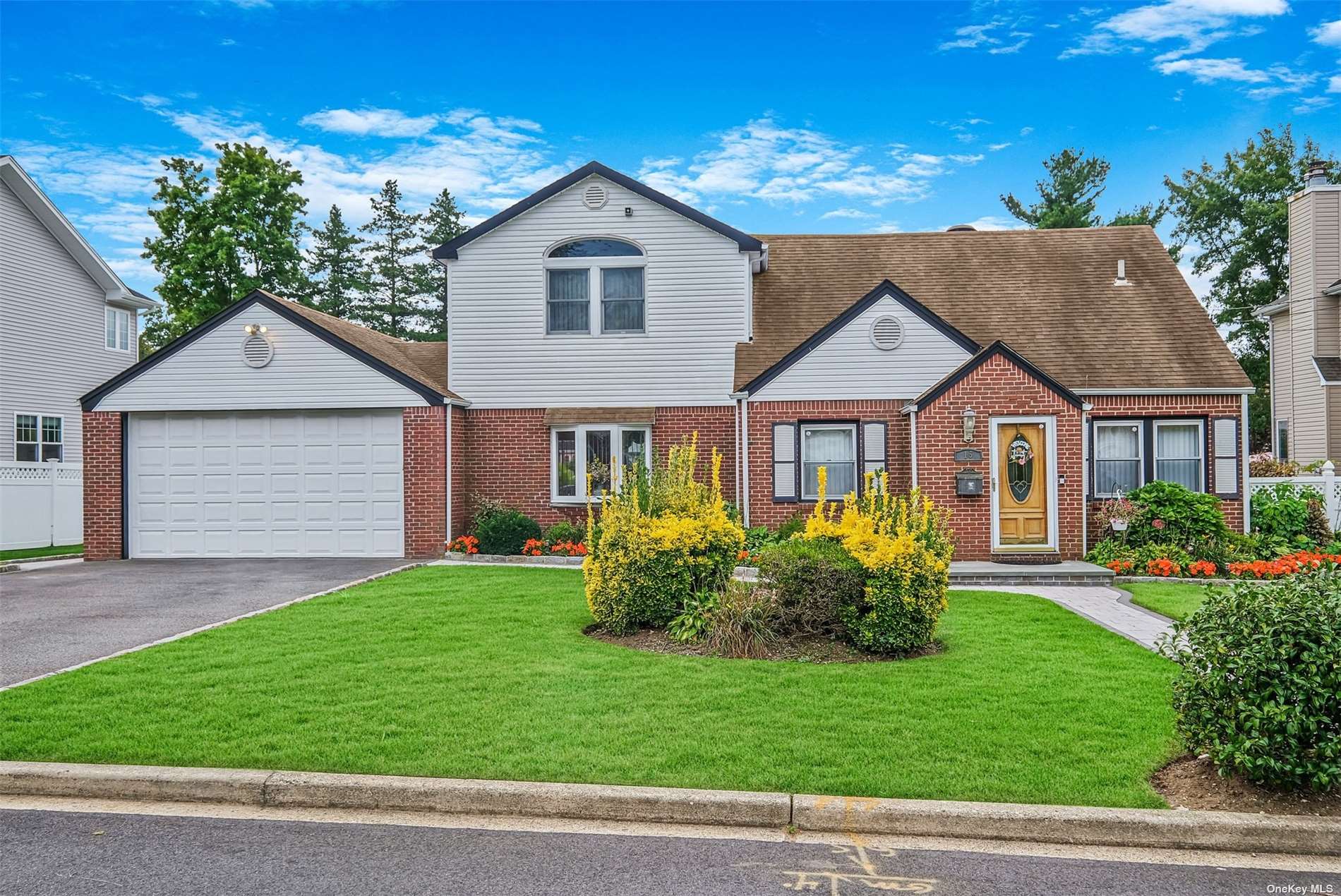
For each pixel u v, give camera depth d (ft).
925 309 57.31
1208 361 58.65
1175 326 61.82
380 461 58.29
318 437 58.65
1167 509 51.19
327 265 161.07
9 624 35.04
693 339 62.64
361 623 33.50
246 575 49.57
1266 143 126.21
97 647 30.89
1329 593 17.85
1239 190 126.11
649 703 23.11
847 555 30.55
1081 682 25.26
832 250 72.28
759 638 29.14
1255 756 17.16
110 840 16.63
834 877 15.30
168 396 58.70
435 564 53.26
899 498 33.55
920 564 29.04
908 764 19.02
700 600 32.01
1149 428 57.36
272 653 28.50
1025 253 70.59
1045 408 51.57
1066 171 140.87
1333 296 80.69
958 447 52.11
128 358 100.32
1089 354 59.72
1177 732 19.65
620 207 63.10
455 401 60.44
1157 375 57.67
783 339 63.16
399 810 18.03
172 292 117.19
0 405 82.28
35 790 18.78
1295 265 84.23
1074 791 17.75
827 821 17.20
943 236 73.51
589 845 16.47
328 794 18.22
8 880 15.12
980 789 17.83
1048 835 16.78
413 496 58.03
